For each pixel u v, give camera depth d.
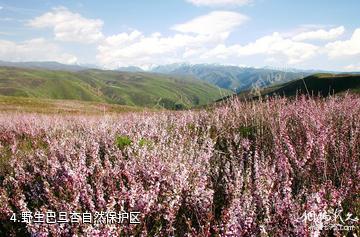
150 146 8.88
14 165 9.01
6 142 14.22
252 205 5.17
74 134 12.55
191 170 6.88
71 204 5.66
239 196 5.62
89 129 12.30
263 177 6.05
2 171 8.97
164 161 7.26
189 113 14.04
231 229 4.54
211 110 14.41
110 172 7.01
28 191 7.32
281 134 8.30
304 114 10.23
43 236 5.12
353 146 7.55
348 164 6.81
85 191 5.97
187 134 11.24
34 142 13.30
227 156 8.62
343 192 5.71
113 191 5.98
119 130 12.00
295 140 8.76
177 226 5.55
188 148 8.95
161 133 10.65
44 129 15.66
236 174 6.27
